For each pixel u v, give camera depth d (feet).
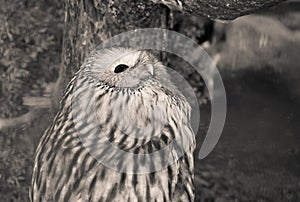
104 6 6.56
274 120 7.55
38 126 7.27
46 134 5.89
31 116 7.38
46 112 7.38
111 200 5.53
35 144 7.14
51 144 5.74
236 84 7.99
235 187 6.84
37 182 5.76
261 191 6.82
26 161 7.04
